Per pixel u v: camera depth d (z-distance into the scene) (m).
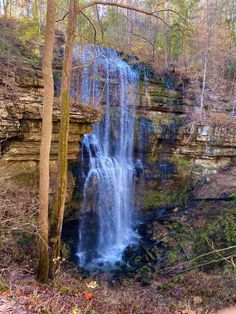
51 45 6.57
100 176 15.23
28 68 12.09
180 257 12.80
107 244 15.62
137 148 17.69
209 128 17.64
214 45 21.11
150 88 18.25
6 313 5.03
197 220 14.98
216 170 18.08
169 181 17.91
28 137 10.55
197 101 19.52
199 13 23.08
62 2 10.42
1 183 9.46
